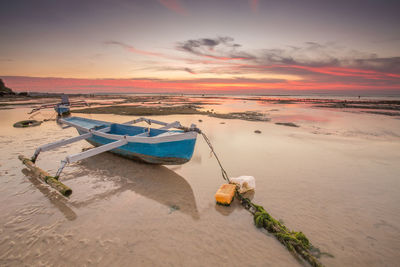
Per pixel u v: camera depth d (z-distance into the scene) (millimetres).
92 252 3545
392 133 12305
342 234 3996
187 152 6379
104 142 8141
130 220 4410
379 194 5418
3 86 67875
